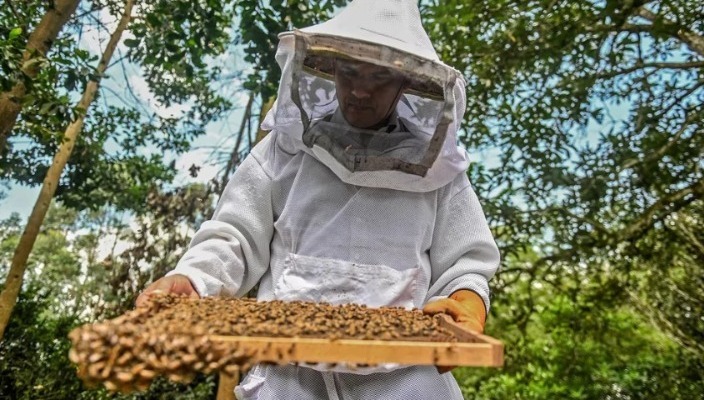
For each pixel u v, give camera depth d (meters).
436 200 1.85
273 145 1.94
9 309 5.55
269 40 3.99
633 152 5.91
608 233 6.13
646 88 5.94
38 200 5.88
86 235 12.38
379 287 1.66
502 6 5.59
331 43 1.60
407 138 1.73
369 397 1.60
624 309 8.95
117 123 7.37
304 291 1.64
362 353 1.02
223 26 4.50
